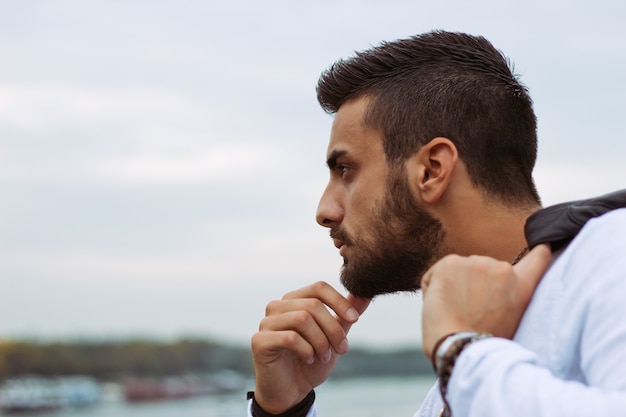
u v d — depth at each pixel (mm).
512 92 1707
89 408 59188
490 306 1333
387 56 1750
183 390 50938
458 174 1639
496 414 1152
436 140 1641
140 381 56844
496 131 1659
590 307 1252
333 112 1812
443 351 1263
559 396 1130
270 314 2033
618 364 1166
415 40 1763
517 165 1669
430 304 1336
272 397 2064
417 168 1660
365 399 19344
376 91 1731
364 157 1724
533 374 1175
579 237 1360
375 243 1701
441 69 1710
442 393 1269
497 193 1639
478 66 1713
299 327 1977
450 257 1377
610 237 1305
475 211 1633
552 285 1354
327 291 2008
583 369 1250
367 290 1743
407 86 1705
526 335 1353
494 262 1366
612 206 1404
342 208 1764
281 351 2059
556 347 1301
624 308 1205
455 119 1657
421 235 1660
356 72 1758
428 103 1675
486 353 1222
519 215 1638
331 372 2109
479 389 1191
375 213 1700
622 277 1235
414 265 1680
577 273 1315
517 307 1354
